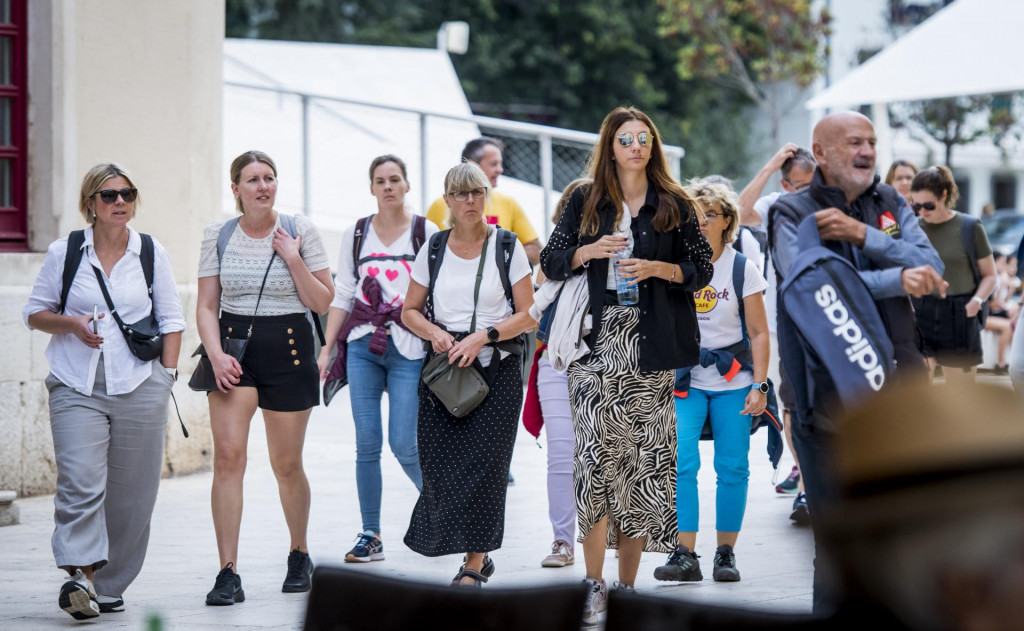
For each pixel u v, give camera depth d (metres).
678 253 11.88
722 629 3.13
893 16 87.56
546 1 92.31
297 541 13.35
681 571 13.55
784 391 9.41
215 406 12.86
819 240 9.20
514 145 33.69
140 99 19.91
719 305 13.70
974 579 1.93
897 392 1.99
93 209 12.28
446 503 12.45
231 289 12.92
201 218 20.75
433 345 12.69
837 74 88.12
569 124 92.44
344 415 29.88
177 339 12.55
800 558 2.53
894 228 9.53
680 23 83.50
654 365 11.59
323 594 3.96
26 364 18.61
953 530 1.92
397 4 88.50
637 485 11.88
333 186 32.06
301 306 13.10
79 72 19.25
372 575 3.94
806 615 2.58
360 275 15.07
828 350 8.73
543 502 19.14
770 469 22.00
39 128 19.08
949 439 1.91
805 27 82.56
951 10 31.23
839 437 2.03
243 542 16.06
